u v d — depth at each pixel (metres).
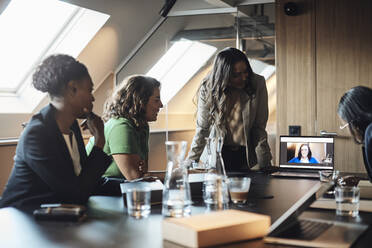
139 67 6.00
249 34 5.29
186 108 5.82
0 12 3.96
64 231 1.42
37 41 4.97
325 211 1.80
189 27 5.73
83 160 2.17
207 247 1.24
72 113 2.00
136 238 1.34
